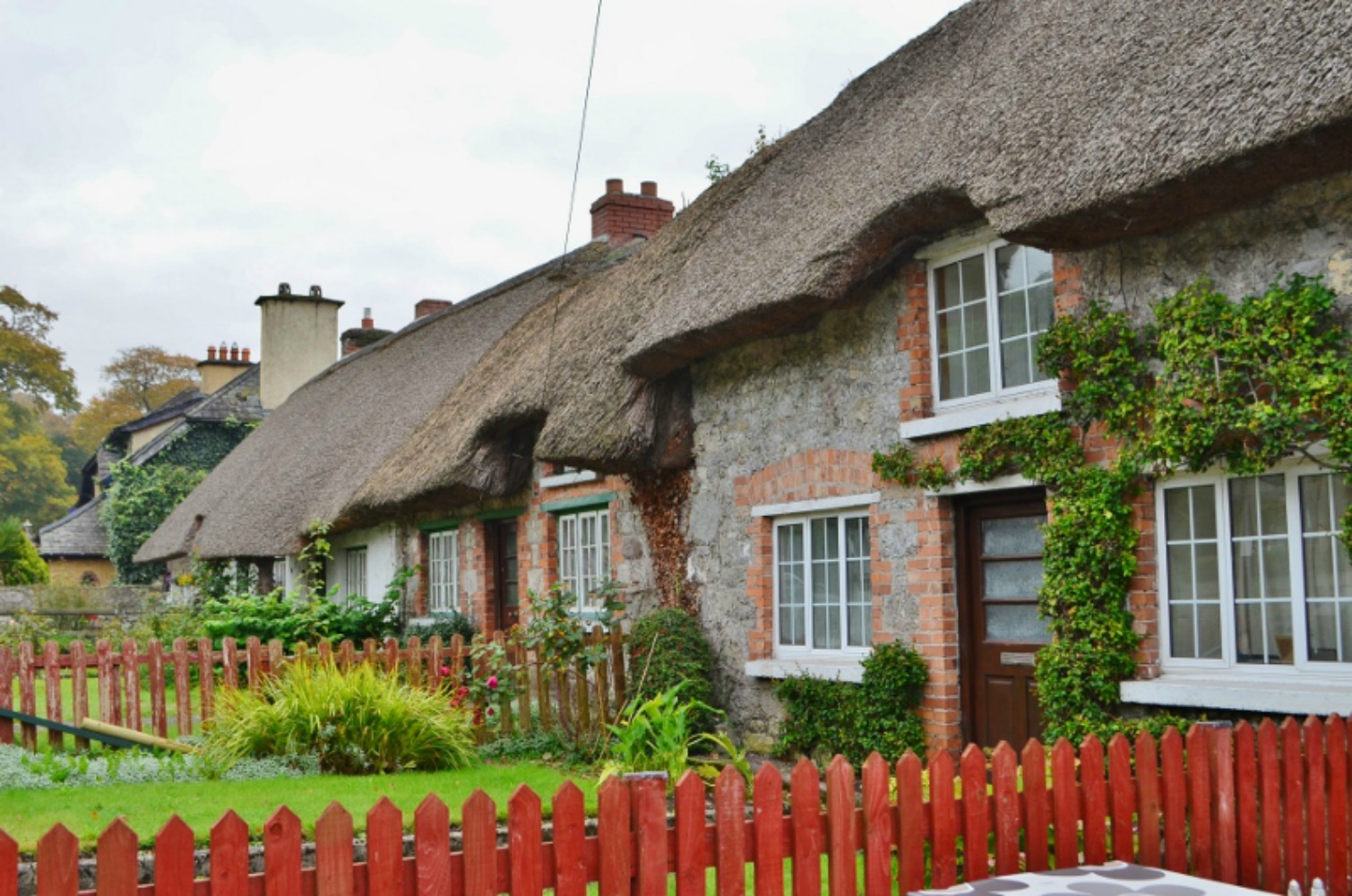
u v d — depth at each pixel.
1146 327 6.43
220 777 7.72
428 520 16.19
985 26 9.43
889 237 7.88
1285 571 6.02
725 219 10.91
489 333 18.08
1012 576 7.55
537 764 8.83
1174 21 6.72
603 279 14.09
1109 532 6.48
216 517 21.34
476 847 3.49
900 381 8.18
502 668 9.64
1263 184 5.77
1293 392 5.57
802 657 9.16
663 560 10.84
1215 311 5.94
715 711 9.09
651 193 18.88
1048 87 7.20
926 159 7.68
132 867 3.13
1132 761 5.67
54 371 47.31
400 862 3.40
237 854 3.26
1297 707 5.64
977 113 7.68
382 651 9.71
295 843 3.34
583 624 11.93
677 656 9.81
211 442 32.03
